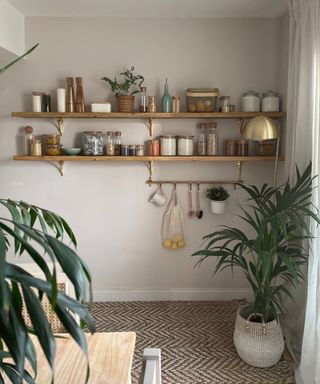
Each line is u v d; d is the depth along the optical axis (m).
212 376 2.18
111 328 2.73
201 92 2.82
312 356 2.04
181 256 3.20
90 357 1.22
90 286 0.66
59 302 0.56
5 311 0.48
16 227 0.69
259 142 2.92
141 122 3.03
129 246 3.19
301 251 2.25
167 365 2.28
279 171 2.98
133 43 2.96
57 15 2.90
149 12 2.84
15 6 2.70
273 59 2.96
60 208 3.13
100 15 2.91
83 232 3.17
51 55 2.95
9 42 2.62
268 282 2.19
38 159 2.85
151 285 3.24
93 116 2.84
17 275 0.55
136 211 3.15
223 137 3.04
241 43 2.96
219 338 2.60
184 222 3.15
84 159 2.86
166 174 3.11
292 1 2.45
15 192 3.11
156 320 2.86
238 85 2.99
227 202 3.12
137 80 2.97
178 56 2.97
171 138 2.92
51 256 0.56
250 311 2.36
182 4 2.67
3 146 3.03
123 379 1.10
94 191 3.12
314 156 2.07
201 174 3.11
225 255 2.14
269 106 2.84
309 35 2.21
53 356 0.50
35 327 0.51
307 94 2.26
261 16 2.92
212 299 3.23
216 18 2.95
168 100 2.88
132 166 3.10
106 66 2.97
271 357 2.20
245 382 2.12
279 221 1.89
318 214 1.98
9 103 2.99
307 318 2.07
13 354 0.49
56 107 2.98
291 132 2.56
